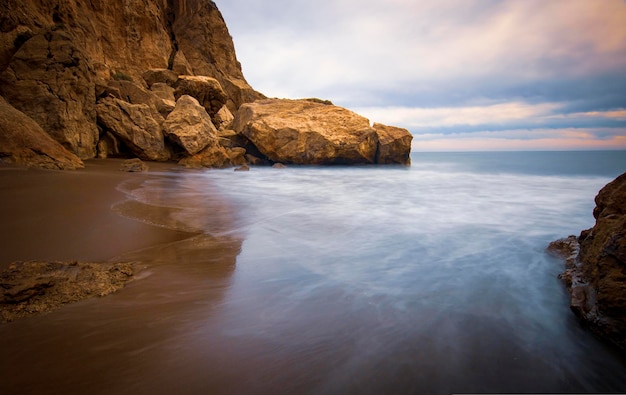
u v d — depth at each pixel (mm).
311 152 22812
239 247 5273
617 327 3035
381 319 3338
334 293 3857
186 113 19062
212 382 2340
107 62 22562
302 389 2334
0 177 8023
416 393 2381
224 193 10992
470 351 2900
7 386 2186
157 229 5840
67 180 8852
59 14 16938
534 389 2506
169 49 29578
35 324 2904
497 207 9898
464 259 5223
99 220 5840
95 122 15117
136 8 25031
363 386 2408
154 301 3428
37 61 12609
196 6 33938
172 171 15664
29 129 10531
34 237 4781
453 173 21609
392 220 7848
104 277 3740
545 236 6645
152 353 2609
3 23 13227
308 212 8547
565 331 3279
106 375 2344
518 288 4195
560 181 17266
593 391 2547
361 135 23797
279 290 3846
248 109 24906
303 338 2941
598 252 3801
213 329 2992
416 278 4422
